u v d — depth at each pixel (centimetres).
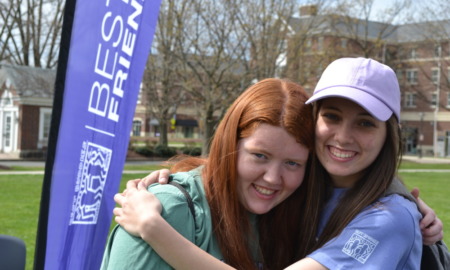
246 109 197
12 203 1087
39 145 2958
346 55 3192
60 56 197
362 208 194
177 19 2197
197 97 2297
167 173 201
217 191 197
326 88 199
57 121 197
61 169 204
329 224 202
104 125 240
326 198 219
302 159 201
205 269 174
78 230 225
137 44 265
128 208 181
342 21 3381
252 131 193
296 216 227
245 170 196
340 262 181
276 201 205
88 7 210
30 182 1552
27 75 2995
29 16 3216
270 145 193
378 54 3991
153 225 172
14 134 3009
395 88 202
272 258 225
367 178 203
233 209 197
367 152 198
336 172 202
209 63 2236
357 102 190
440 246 210
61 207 207
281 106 196
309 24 2444
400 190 199
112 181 258
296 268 181
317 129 204
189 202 188
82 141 220
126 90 260
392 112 197
